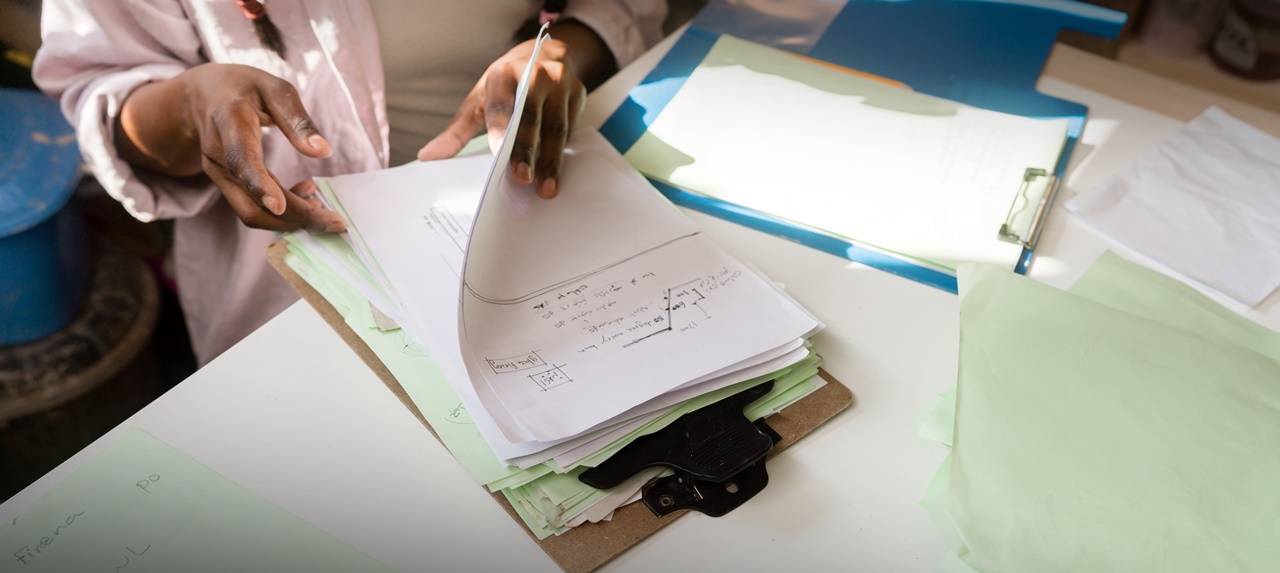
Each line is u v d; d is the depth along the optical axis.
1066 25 0.93
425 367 0.57
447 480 0.53
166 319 1.44
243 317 1.11
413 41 1.02
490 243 0.61
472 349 0.55
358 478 0.52
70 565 0.48
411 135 1.12
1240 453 0.51
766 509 0.52
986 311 0.60
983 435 0.51
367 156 1.03
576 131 0.77
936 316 0.64
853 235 0.69
